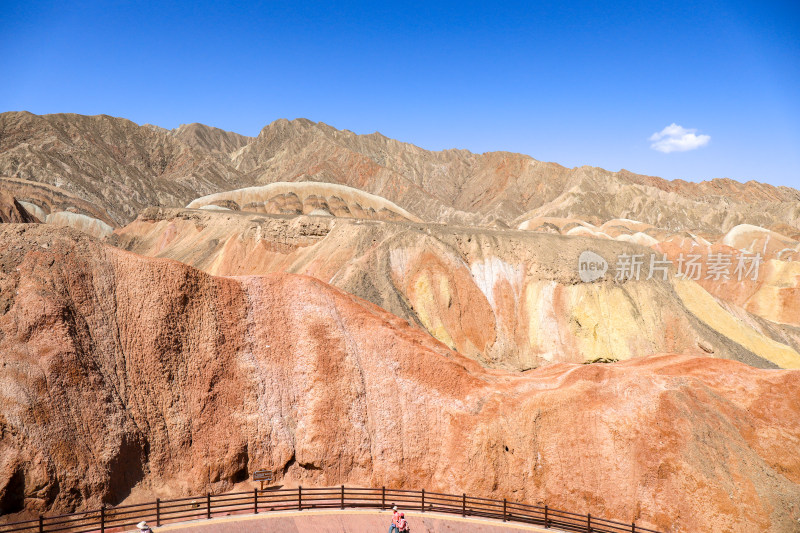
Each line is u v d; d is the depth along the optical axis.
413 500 26.48
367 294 59.19
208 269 80.44
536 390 31.09
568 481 27.45
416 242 65.75
